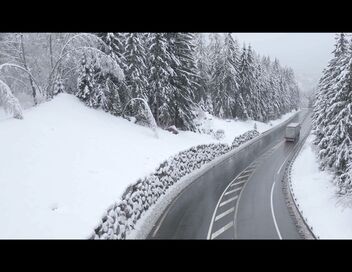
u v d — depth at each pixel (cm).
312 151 3806
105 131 2497
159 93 3409
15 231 1188
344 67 2452
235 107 6025
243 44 6256
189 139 3509
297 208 2045
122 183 1764
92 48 2573
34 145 1778
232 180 2742
